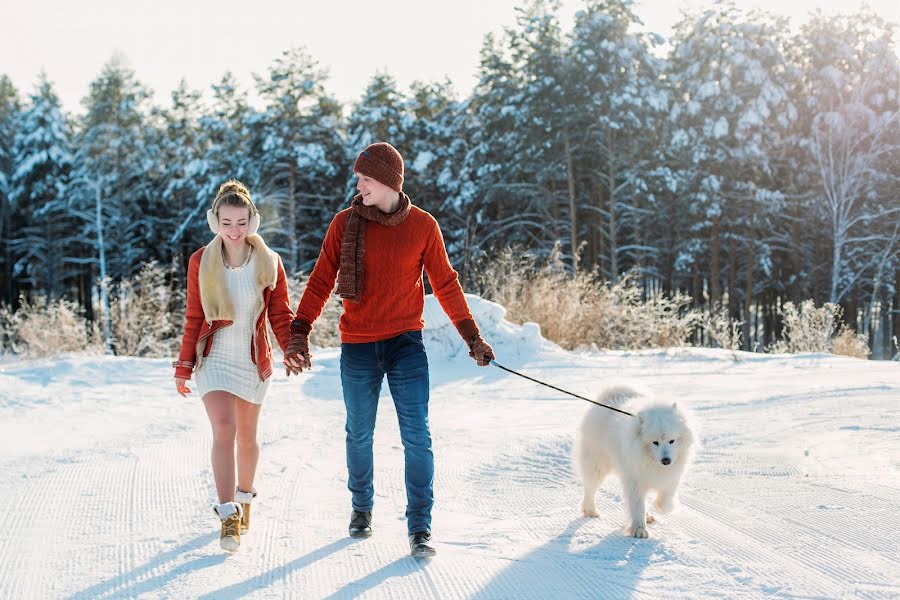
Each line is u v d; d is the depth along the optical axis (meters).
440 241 4.27
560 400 8.95
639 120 34.66
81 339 13.70
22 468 5.73
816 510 4.62
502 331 12.23
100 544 4.07
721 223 35.53
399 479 5.52
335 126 39.03
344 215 4.25
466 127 40.19
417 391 4.06
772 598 3.29
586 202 38.28
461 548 4.05
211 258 4.09
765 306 41.94
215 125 41.00
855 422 7.05
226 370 4.14
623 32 35.97
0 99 48.41
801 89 38.47
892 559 3.76
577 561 3.83
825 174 35.06
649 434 4.26
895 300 41.44
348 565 3.74
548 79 34.41
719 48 36.59
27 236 45.00
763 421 7.37
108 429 7.19
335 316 14.59
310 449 6.43
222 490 4.03
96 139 40.78
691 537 4.23
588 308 14.81
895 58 37.06
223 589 3.41
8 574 3.63
